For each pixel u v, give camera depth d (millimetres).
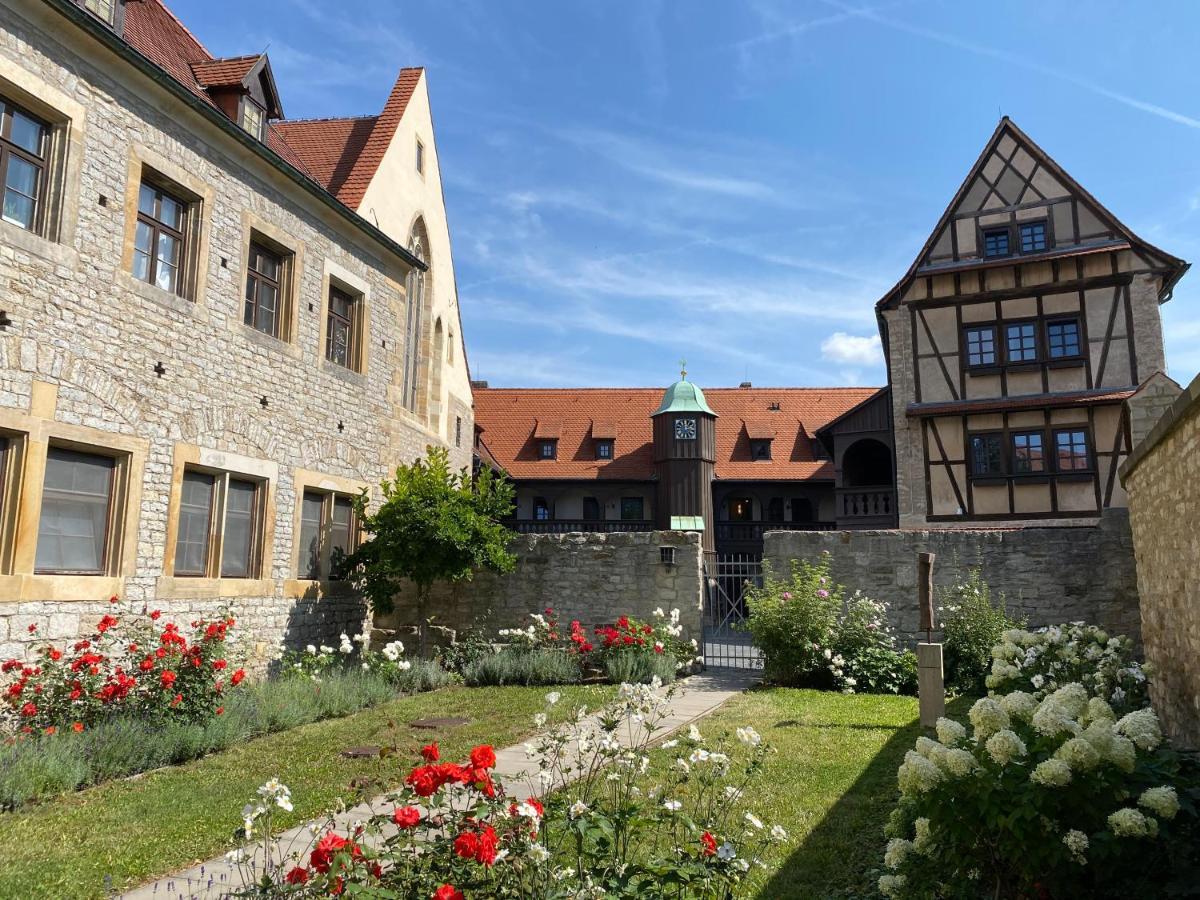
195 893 4680
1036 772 3652
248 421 12328
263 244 13188
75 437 9383
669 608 14672
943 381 21297
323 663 12008
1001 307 21078
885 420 25156
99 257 9820
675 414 31812
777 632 12961
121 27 10711
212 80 13102
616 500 33031
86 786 7074
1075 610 13242
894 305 22000
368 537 15312
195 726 8523
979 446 20812
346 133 19500
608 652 13789
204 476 11672
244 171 12531
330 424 14445
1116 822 3559
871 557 14242
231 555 12148
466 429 25500
